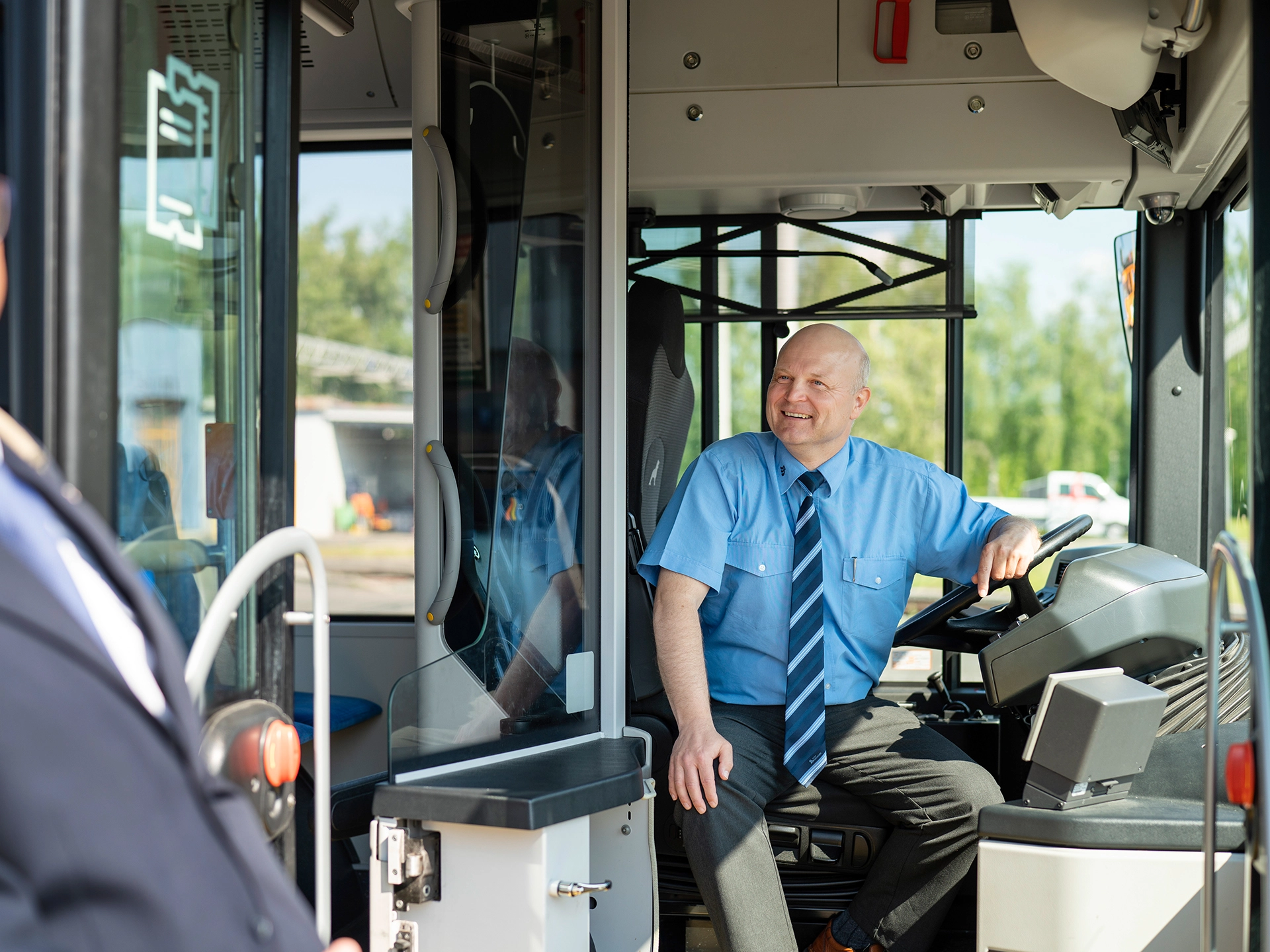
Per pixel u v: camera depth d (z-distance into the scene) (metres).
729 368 3.18
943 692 3.04
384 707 3.46
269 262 1.53
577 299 2.21
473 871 1.81
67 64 1.03
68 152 1.03
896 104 2.75
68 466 1.02
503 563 2.10
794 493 2.49
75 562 0.76
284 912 0.76
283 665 1.51
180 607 1.38
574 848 1.87
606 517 2.25
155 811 0.65
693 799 2.19
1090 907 1.82
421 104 2.08
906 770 2.30
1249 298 1.51
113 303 1.06
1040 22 2.34
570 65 2.19
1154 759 2.04
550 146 2.17
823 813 2.39
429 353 2.08
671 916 2.54
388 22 3.14
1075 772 1.85
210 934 0.67
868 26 2.75
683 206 3.05
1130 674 2.37
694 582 2.39
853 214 3.06
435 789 1.81
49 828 0.61
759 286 3.11
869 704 2.50
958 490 2.55
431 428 2.08
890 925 2.30
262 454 1.52
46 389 1.02
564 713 2.17
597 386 2.25
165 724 0.70
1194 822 1.82
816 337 2.47
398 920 1.84
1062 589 2.32
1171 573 2.36
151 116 1.32
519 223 2.13
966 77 2.73
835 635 2.47
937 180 2.75
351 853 2.79
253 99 1.52
